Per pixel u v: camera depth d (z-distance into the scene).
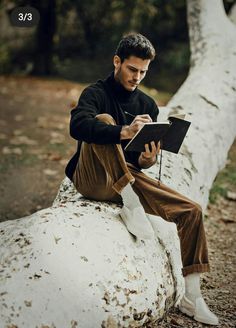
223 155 4.76
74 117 2.96
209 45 5.51
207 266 3.07
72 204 3.20
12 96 10.24
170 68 13.03
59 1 12.98
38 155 6.79
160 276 3.09
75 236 2.88
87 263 2.78
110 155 2.97
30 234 2.87
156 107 3.32
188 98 4.88
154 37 13.17
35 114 8.91
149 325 2.97
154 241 3.24
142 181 3.16
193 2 5.87
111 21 13.43
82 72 13.56
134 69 3.05
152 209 3.15
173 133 3.01
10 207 5.26
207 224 5.16
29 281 2.66
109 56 14.14
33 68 13.22
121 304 2.77
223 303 3.43
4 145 7.13
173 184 3.84
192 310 3.12
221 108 4.84
